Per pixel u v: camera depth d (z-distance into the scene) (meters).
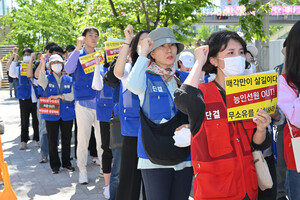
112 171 4.55
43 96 6.84
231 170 2.42
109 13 9.06
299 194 2.85
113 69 4.09
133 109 3.85
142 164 3.33
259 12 8.99
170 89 3.42
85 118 6.11
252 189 2.51
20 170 7.17
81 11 15.10
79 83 6.10
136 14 8.93
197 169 2.48
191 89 2.47
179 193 3.32
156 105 3.32
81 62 5.91
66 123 6.91
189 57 5.38
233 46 2.56
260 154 2.59
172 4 8.64
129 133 3.84
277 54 18.67
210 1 9.10
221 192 2.41
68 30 17.58
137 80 3.21
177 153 3.15
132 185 3.88
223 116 2.46
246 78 2.39
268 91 2.46
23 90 8.99
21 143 9.19
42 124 7.68
